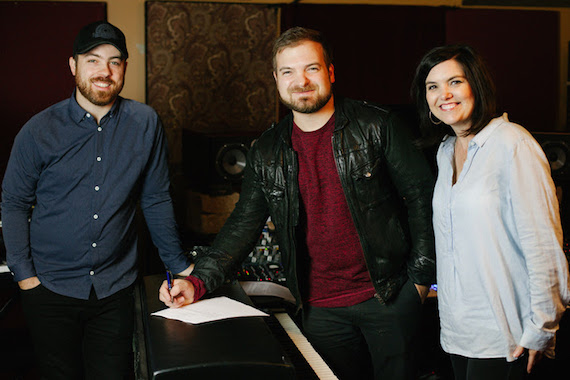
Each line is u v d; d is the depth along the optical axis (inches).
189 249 131.5
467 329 75.2
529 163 69.9
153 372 60.0
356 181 85.7
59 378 97.9
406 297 89.5
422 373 124.2
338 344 92.7
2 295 121.5
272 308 107.4
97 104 91.2
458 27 185.5
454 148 80.0
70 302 94.7
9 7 160.7
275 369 62.0
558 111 193.8
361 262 88.5
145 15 167.9
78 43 89.4
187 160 159.0
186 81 173.2
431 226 87.2
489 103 73.3
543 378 128.3
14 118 164.1
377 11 179.8
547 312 69.2
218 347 65.4
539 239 68.7
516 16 187.5
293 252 89.9
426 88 76.9
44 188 93.6
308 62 81.6
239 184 139.3
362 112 87.1
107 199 94.0
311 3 176.9
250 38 175.5
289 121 90.3
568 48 190.4
